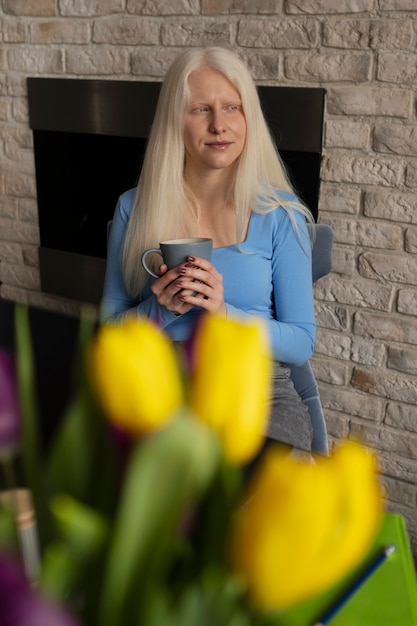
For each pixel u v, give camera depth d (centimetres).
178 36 216
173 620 34
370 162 196
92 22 232
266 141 173
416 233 195
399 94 186
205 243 148
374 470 32
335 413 223
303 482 29
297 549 29
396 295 203
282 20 198
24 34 249
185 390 37
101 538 34
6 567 30
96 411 40
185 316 164
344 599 69
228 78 164
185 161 172
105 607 33
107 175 249
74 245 266
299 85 200
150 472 32
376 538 78
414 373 206
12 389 42
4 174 274
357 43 188
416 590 71
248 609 34
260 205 170
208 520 36
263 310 171
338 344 216
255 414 34
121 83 230
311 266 177
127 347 34
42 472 42
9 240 282
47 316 122
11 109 262
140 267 173
